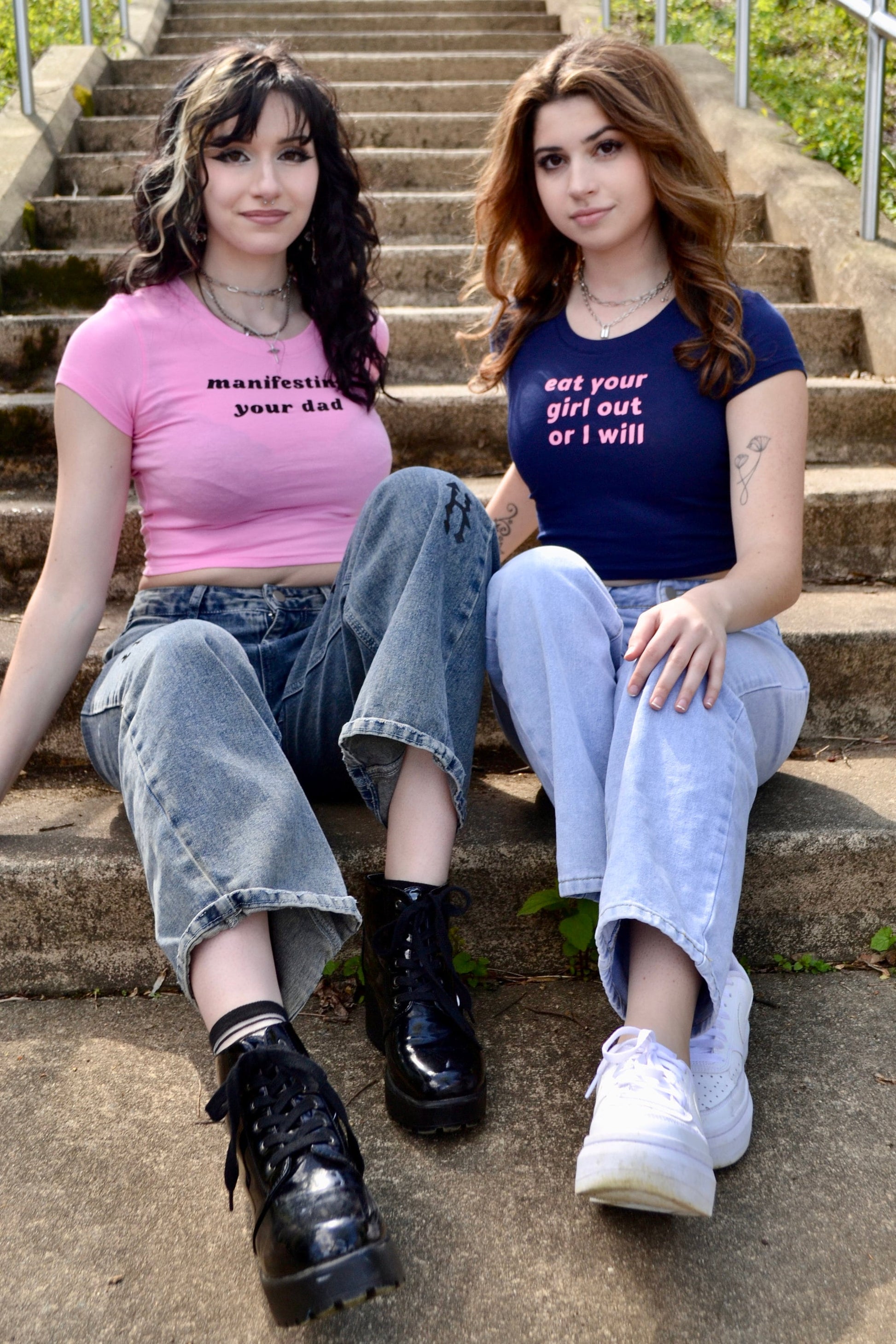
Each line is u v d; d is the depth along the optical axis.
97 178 4.40
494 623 1.55
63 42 5.80
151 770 1.36
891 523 2.53
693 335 1.69
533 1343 1.10
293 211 1.71
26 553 2.42
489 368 1.93
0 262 3.54
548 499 1.80
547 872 1.74
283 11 6.65
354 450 1.82
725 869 1.35
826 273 3.58
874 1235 1.23
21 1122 1.43
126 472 1.73
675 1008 1.29
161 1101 1.47
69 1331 1.12
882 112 3.50
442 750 1.44
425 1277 1.18
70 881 1.70
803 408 1.65
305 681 1.69
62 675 1.65
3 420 2.71
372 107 5.20
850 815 1.82
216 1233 1.26
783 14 5.93
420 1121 1.37
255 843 1.32
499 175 1.80
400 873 1.49
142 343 1.71
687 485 1.68
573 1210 1.28
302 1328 1.12
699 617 1.43
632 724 1.42
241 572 1.77
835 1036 1.59
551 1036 1.60
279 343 1.80
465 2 6.62
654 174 1.64
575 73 1.62
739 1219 1.26
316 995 1.71
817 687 2.19
